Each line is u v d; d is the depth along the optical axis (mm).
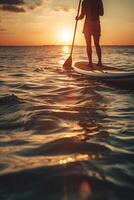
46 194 2100
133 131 3713
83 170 2457
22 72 11562
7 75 10461
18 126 3830
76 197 2053
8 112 4598
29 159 2748
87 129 3748
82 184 2217
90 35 8688
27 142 3232
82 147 3051
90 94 6289
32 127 3766
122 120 4270
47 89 7090
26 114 4402
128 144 3211
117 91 6672
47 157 2791
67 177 2324
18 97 5930
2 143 3232
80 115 4473
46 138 3344
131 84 7098
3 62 19000
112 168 2523
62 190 2139
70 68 10531
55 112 4555
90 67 8891
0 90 7023
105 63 16750
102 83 7617
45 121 3990
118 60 20391
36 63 17781
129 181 2287
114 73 7684
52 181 2270
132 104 5398
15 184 2254
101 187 2178
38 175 2379
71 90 6797
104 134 3557
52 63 17781
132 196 2080
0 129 3738
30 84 7961
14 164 2631
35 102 5418
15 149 3033
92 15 8469
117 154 2877
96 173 2402
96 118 4348
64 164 2584
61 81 8375
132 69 12875
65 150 2973
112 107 5129
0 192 2152
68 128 3752
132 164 2633
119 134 3580
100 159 2729
